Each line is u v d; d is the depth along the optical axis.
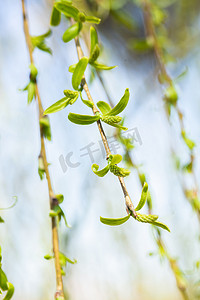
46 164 0.48
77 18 0.51
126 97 0.47
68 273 0.81
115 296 0.88
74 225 0.85
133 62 0.92
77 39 0.52
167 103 0.66
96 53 0.50
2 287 0.48
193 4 1.11
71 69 0.50
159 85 0.69
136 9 0.98
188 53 1.06
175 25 1.10
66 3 0.51
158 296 0.93
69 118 0.47
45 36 0.58
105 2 0.80
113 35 0.96
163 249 0.61
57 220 0.48
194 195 0.63
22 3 0.54
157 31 0.87
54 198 0.47
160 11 0.86
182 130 0.64
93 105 0.48
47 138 0.49
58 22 0.54
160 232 0.61
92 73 0.60
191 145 0.63
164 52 0.83
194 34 1.08
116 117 0.47
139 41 0.80
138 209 0.46
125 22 0.86
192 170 0.64
